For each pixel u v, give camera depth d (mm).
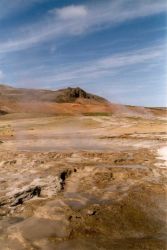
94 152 19406
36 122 44375
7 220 9094
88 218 9000
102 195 11039
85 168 14844
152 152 19172
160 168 14719
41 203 10250
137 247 7461
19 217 9305
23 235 8078
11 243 7711
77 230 8344
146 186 11914
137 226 8617
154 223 8797
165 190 11445
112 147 22391
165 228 8500
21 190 11445
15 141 27734
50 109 74688
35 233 8195
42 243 7688
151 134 28891
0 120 50531
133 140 25531
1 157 18469
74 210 9586
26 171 14508
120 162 16375
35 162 16484
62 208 9719
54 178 12984
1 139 29453
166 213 9445
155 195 10945
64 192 11500
